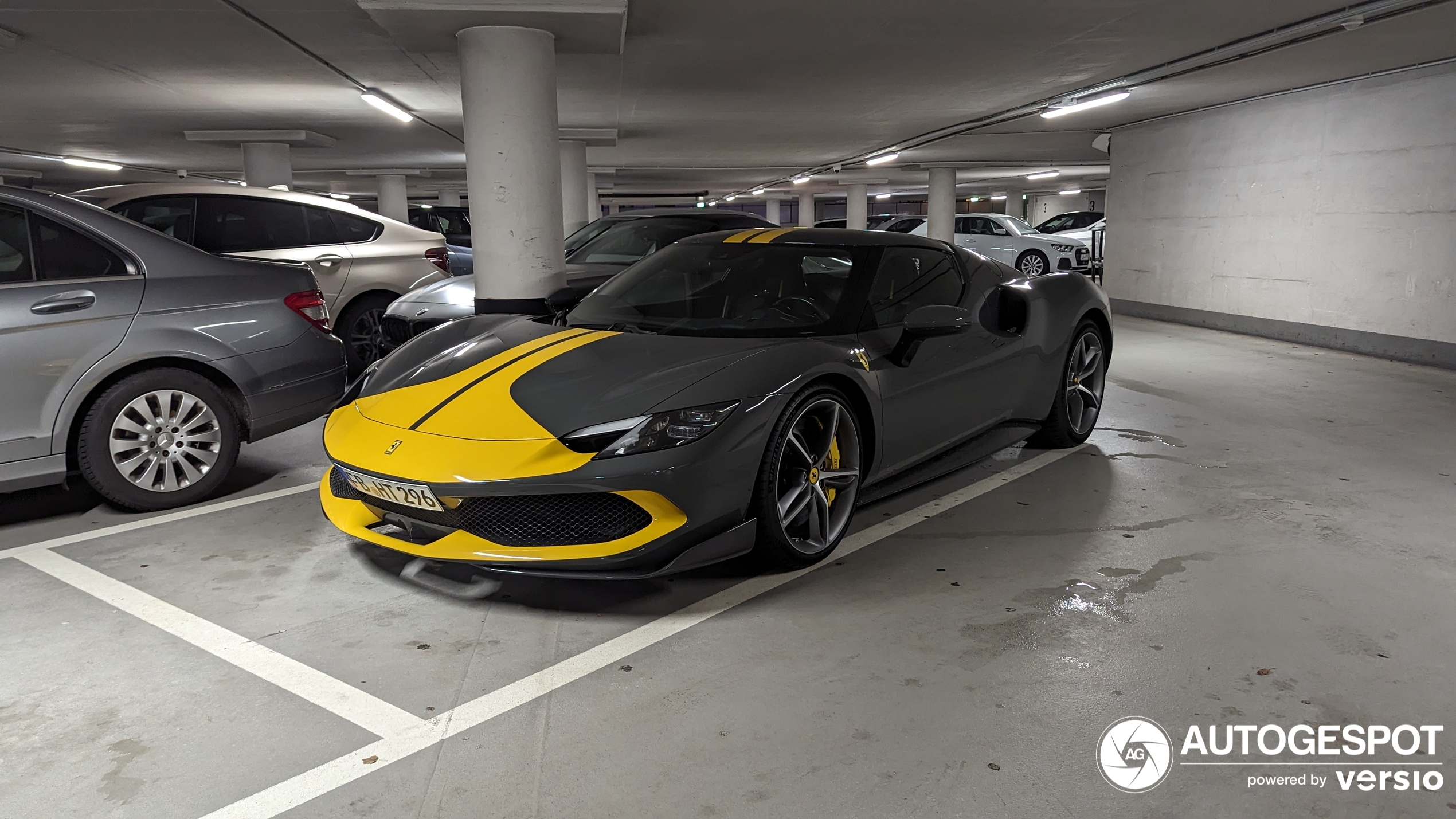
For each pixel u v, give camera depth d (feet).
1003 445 13.12
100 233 11.21
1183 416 17.37
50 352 10.62
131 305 11.21
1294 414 17.47
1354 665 7.60
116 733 6.68
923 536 10.80
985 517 11.46
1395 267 25.14
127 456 11.43
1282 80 27.02
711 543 8.66
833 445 10.07
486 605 8.93
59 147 44.32
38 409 10.62
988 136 43.19
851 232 12.45
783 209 142.10
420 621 8.55
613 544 8.24
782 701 7.08
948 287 12.32
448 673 7.57
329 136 41.73
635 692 7.23
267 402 12.39
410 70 24.94
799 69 25.75
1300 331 28.91
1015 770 6.17
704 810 5.76
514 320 11.69
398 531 9.37
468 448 8.36
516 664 7.72
